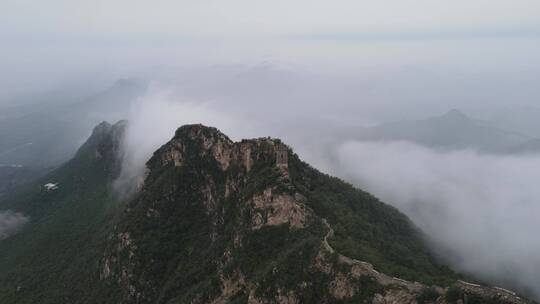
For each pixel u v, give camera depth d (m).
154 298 187.38
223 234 180.50
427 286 105.94
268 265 135.12
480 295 97.31
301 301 117.38
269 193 160.00
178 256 197.62
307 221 147.38
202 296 151.75
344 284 113.25
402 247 161.00
